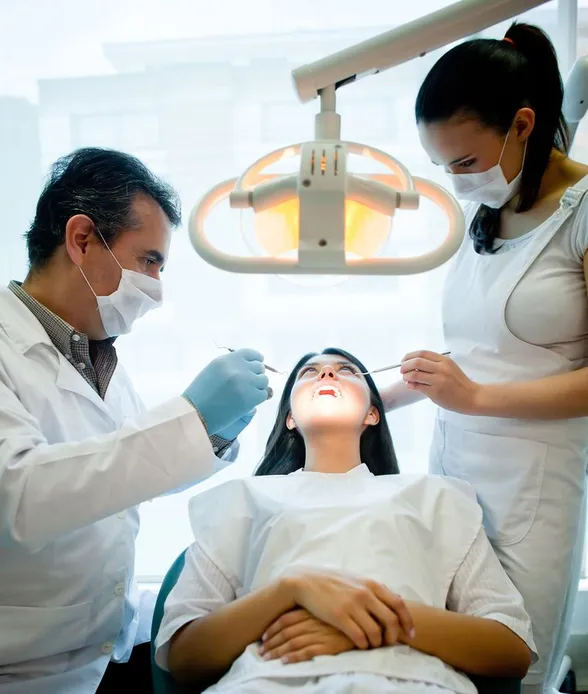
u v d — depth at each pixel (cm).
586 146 163
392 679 99
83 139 172
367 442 151
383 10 165
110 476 102
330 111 91
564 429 125
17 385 115
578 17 163
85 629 122
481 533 123
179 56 169
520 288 123
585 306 121
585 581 180
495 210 133
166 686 120
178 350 174
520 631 109
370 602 103
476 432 133
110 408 136
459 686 101
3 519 99
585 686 177
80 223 117
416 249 164
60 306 125
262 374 115
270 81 168
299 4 166
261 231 85
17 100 172
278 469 151
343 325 172
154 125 171
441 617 107
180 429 106
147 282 121
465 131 114
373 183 80
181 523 180
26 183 173
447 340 142
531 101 117
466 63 113
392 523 117
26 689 116
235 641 109
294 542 117
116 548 126
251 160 170
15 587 115
